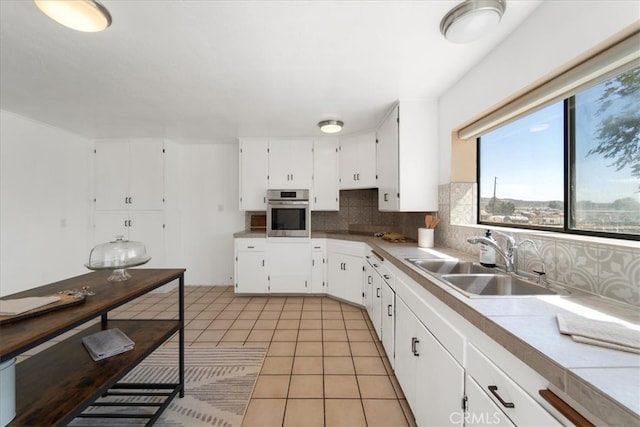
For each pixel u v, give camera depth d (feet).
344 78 6.85
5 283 9.37
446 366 3.81
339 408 5.51
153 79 6.89
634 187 3.74
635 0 3.10
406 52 5.68
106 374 4.08
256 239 12.35
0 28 4.87
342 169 12.35
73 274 11.82
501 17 4.36
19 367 4.25
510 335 2.56
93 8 4.17
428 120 8.18
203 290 13.46
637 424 1.56
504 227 6.33
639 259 3.18
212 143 13.96
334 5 4.35
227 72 6.54
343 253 11.55
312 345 8.01
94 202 12.67
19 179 9.72
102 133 11.89
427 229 7.98
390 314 6.79
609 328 2.59
